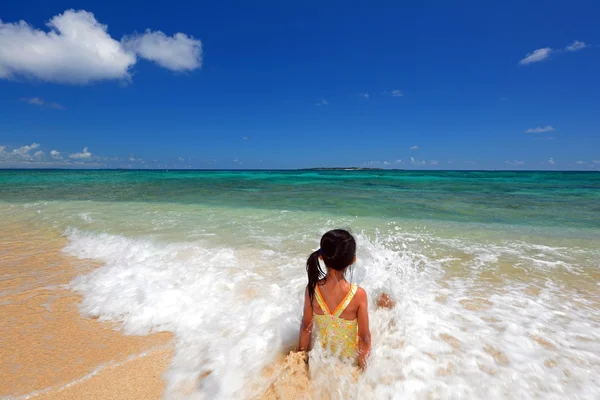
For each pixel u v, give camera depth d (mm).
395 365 2393
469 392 2131
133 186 19266
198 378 2369
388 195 14500
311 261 2463
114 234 6488
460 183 24688
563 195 14758
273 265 4578
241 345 2711
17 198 12719
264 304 3367
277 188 18547
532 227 7203
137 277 4188
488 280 4031
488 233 6582
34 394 2236
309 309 2490
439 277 4125
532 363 2408
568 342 2674
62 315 3318
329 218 8297
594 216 8805
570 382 2217
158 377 2398
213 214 8875
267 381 2283
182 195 14180
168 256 5027
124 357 2637
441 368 2361
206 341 2822
